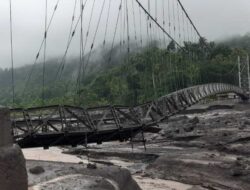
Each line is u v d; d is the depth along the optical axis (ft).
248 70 426.51
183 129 163.22
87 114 76.84
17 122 68.18
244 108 285.23
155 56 264.31
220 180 77.25
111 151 121.29
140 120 91.35
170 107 113.91
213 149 114.73
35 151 136.36
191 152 110.73
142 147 130.72
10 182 16.07
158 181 80.69
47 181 47.75
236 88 314.55
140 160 109.50
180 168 88.84
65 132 70.28
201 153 106.01
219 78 391.04
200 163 88.53
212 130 156.66
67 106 72.28
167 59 269.64
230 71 422.00
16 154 16.52
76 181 47.96
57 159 115.34
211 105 285.23
